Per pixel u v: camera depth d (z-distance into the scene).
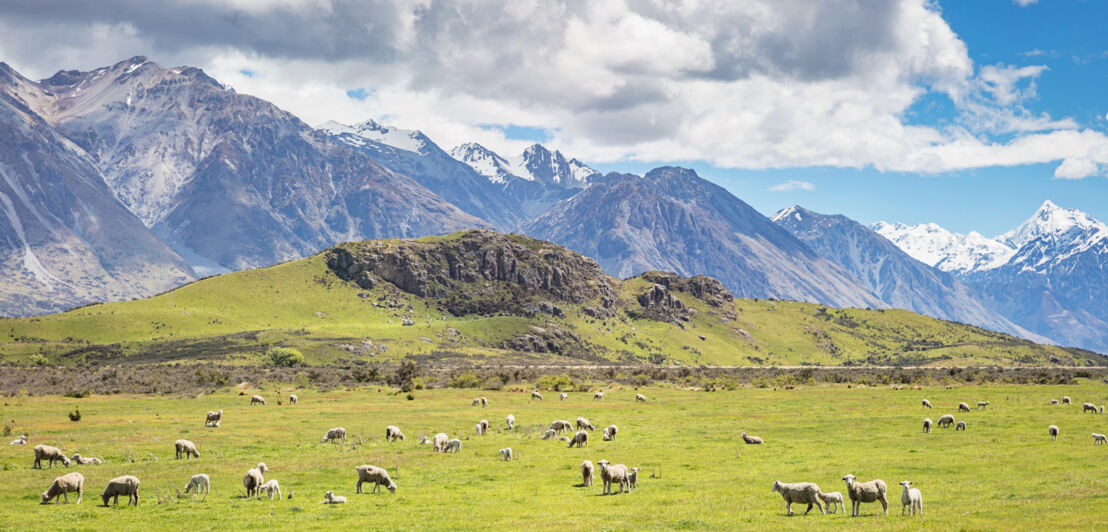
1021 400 107.69
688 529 35.84
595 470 53.50
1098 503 38.72
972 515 37.12
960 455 57.09
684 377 198.62
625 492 46.22
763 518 37.97
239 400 110.56
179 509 42.28
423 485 49.06
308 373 171.75
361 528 37.56
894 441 65.81
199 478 47.03
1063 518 35.44
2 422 81.00
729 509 40.47
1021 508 38.19
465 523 38.28
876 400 109.94
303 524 38.62
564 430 74.38
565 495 45.66
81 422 81.50
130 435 71.25
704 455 59.84
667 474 52.19
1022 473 48.81
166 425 79.38
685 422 83.62
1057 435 66.69
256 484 46.34
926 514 37.78
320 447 65.19
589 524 37.22
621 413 94.50
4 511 41.66
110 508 42.53
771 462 55.91
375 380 160.12
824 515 38.50
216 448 64.31
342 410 96.69
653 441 68.44
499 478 51.31
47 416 86.75
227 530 37.38
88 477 51.06
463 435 73.19
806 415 89.31
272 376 162.62
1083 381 163.62
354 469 54.56
